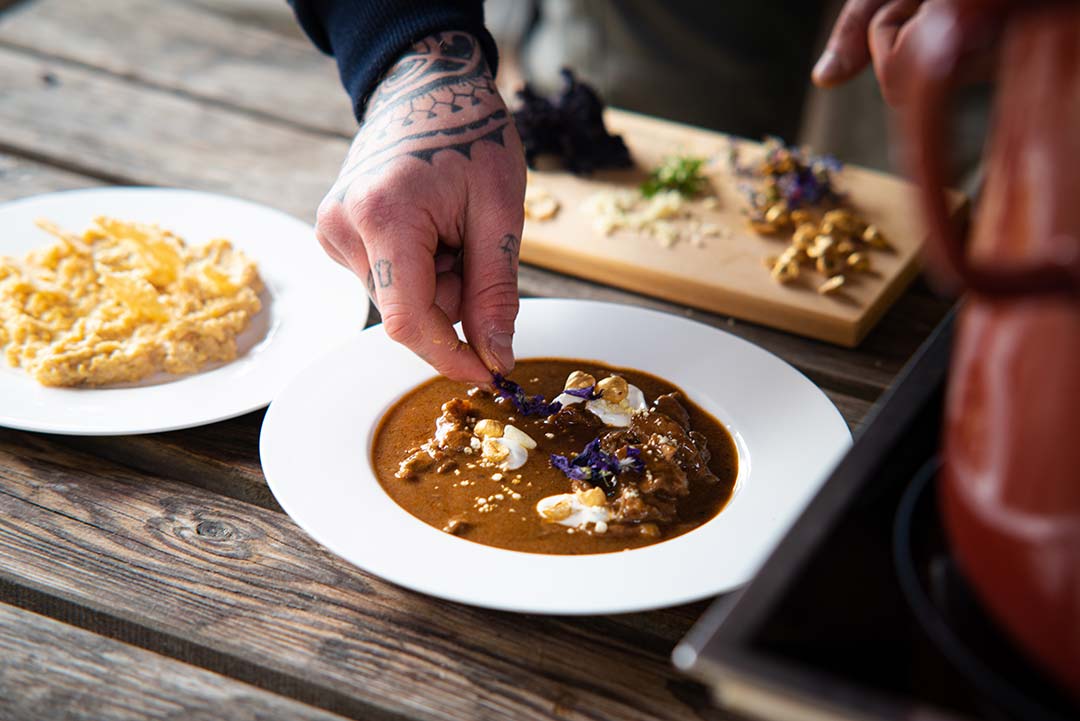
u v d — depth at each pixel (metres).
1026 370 0.38
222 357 0.71
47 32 1.15
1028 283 0.35
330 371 0.67
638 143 1.00
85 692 0.53
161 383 0.69
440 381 0.68
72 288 0.76
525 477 0.61
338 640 0.55
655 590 0.53
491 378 0.65
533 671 0.54
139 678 0.53
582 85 0.96
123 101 1.05
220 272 0.77
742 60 1.45
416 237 0.65
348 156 0.71
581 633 0.56
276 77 1.11
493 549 0.55
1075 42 0.35
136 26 1.17
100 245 0.80
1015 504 0.39
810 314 0.79
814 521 0.46
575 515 0.58
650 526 0.57
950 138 0.35
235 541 0.61
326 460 0.61
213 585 0.58
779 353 0.78
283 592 0.58
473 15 0.78
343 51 0.79
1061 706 0.41
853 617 0.42
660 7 1.42
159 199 0.86
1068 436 0.37
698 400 0.67
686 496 0.60
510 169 0.69
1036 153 0.36
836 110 1.52
